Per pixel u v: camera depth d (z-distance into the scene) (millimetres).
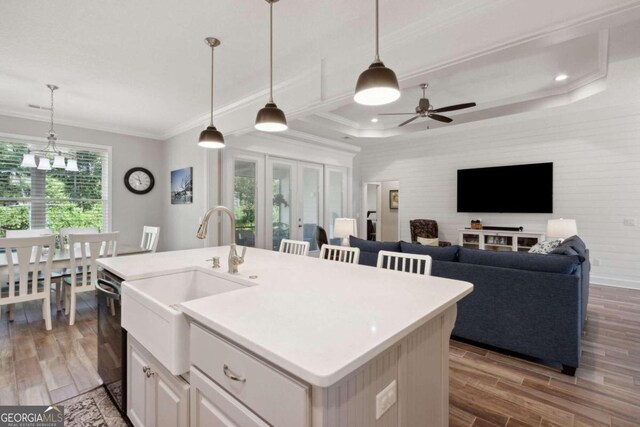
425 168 6867
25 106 4059
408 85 2520
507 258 2562
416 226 6660
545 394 2074
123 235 5191
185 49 2664
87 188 4883
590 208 5012
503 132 5879
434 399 1274
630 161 4695
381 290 1425
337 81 2787
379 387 945
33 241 2824
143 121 4801
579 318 2287
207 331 1081
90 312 3471
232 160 4961
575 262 2330
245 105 3826
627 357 2549
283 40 2523
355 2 2049
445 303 1246
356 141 6805
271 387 842
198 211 4777
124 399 1701
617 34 2645
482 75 3566
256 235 5340
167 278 1892
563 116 5262
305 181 6309
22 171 4316
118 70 3049
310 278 1665
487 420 1829
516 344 2490
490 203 5934
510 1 1896
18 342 2721
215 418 1029
